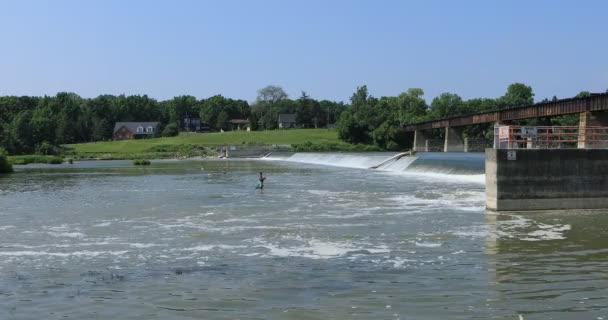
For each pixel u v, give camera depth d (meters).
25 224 30.19
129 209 36.06
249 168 90.62
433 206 35.41
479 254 20.91
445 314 13.90
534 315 13.77
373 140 175.50
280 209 34.88
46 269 19.45
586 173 32.97
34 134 179.38
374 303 14.90
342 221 29.59
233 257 21.06
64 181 64.50
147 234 26.50
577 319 13.49
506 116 90.06
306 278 17.70
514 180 32.53
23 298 15.85
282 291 16.22
